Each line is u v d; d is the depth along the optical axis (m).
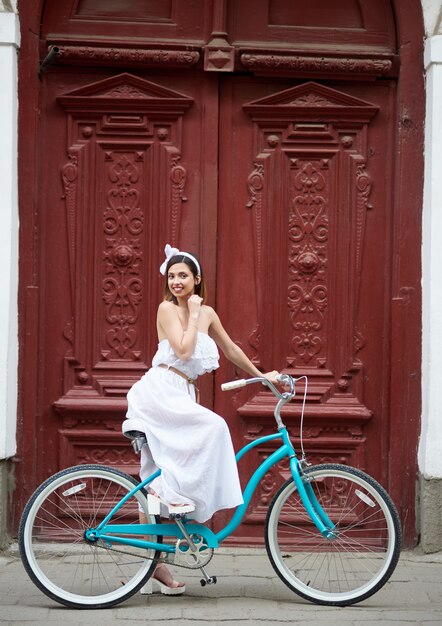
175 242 5.76
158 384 4.58
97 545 4.52
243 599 4.69
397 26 5.78
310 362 5.81
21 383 5.63
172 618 4.33
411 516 5.70
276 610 4.48
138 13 5.78
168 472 4.46
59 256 5.75
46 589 4.49
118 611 4.45
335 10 5.82
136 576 4.57
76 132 5.77
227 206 5.80
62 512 5.61
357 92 5.83
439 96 5.58
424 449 5.59
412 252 5.72
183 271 4.64
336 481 5.69
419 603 4.66
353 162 5.80
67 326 5.75
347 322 5.80
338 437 5.81
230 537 5.75
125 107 5.75
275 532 4.68
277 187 5.81
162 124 5.78
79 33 5.74
